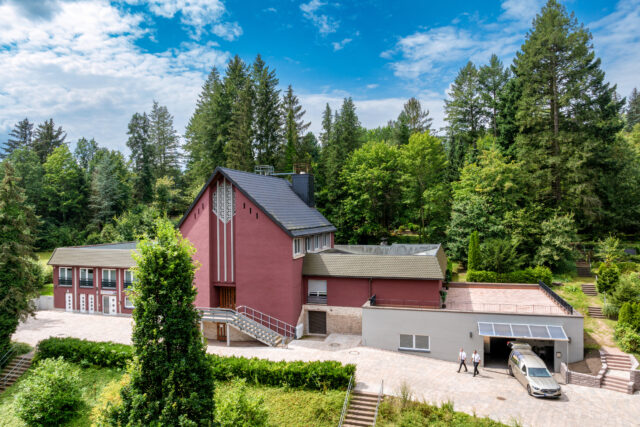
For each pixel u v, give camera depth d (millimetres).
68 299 38375
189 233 31781
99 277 37219
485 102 67562
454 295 33406
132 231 62562
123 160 86938
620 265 37969
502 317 24484
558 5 44156
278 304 29078
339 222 58094
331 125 81312
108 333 30984
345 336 29188
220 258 30812
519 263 39906
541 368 21328
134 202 78375
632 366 23109
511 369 23172
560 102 42000
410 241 59250
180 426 12398
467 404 19312
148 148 84062
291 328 28734
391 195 58250
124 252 36656
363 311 26719
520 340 27625
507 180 44438
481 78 68500
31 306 31203
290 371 21078
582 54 41719
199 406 12930
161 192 70375
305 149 66812
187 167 91625
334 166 60156
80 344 26266
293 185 39344
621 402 19891
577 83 41438
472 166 48094
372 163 58062
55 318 35906
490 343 28234
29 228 31094
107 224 64000
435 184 56156
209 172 64125
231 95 65188
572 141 42719
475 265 39969
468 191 49125
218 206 30828
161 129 94375
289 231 28641
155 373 13016
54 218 69688
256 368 21594
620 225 49719
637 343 24875
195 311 14039
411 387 20906
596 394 20828
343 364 23453
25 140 94188
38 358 26531
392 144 76375
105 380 23875
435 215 55688
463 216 45938
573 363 23750
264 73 61625
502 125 51844
